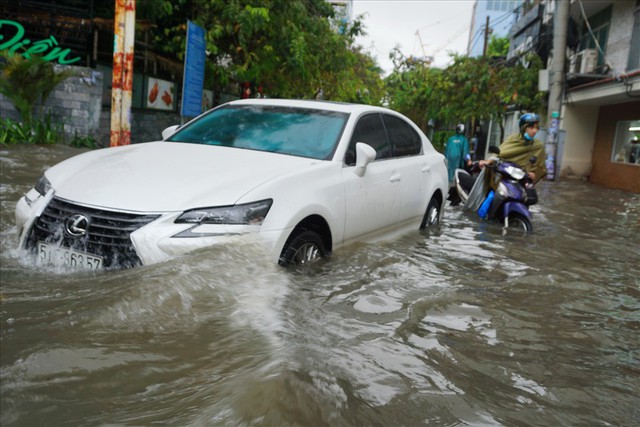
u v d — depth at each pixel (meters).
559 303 3.86
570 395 2.47
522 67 22.72
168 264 3.08
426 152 6.35
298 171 3.90
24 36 13.58
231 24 14.92
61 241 3.33
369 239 4.91
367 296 3.52
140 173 3.66
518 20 29.50
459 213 7.98
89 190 3.47
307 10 17.83
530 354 2.90
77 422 1.86
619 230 7.74
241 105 5.21
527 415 2.24
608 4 18.48
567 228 7.61
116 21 9.73
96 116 13.45
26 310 2.73
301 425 1.92
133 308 2.77
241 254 3.23
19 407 1.93
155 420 1.88
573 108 20.09
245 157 4.12
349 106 5.09
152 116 16.11
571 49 21.64
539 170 7.41
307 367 2.37
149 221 3.20
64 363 2.25
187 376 2.21
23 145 11.17
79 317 2.67
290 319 2.92
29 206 3.64
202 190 3.41
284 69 17.47
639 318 3.67
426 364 2.62
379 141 5.21
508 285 4.19
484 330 3.19
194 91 12.04
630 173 16.73
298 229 3.74
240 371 2.26
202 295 2.96
